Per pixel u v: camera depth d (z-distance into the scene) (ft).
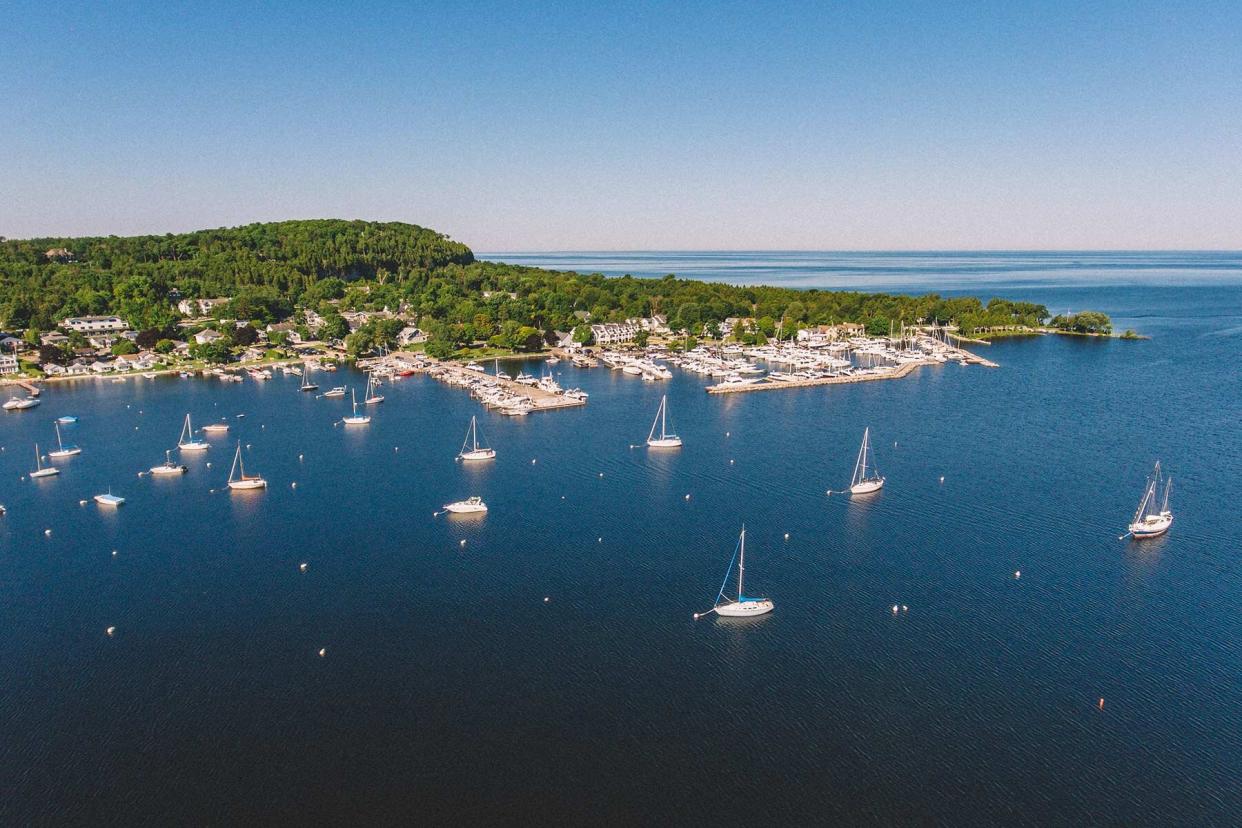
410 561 472.44
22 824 272.51
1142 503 541.75
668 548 487.20
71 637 388.37
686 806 279.69
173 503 581.94
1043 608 408.26
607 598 424.05
